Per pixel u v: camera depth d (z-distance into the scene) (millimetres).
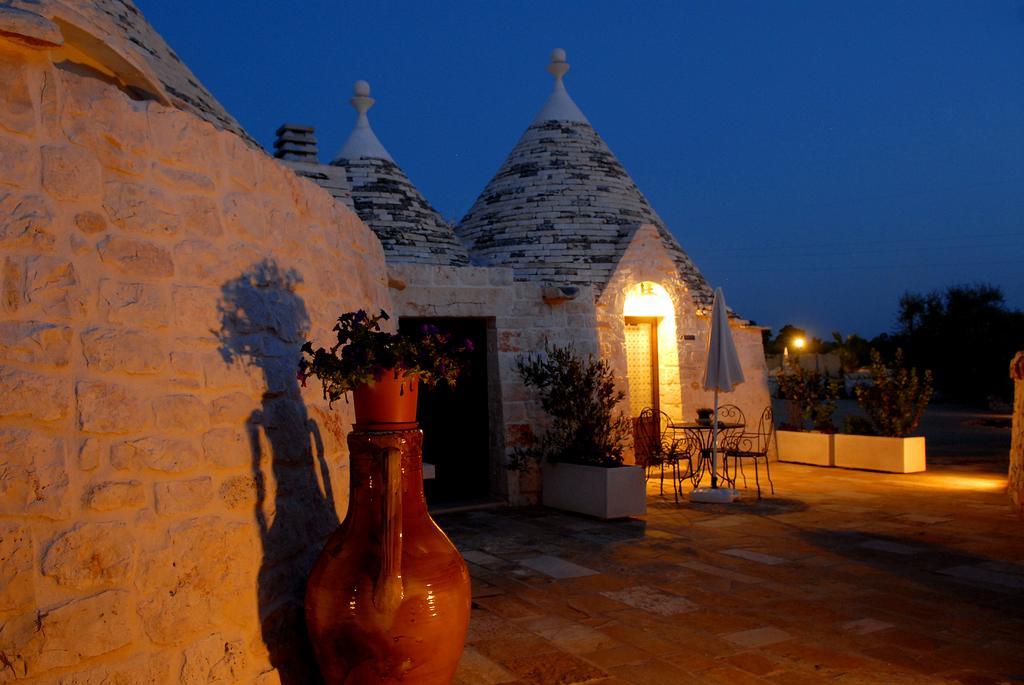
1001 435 20094
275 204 4684
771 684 4699
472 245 14023
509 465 10961
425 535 3938
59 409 3172
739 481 12758
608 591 6652
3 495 2957
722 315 11180
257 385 4152
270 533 4043
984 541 8422
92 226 3428
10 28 3109
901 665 4973
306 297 4898
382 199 12102
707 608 6160
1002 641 5395
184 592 3512
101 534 3227
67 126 3393
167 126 3861
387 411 4027
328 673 3814
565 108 15172
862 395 14367
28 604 2977
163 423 3568
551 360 11055
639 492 9945
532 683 4730
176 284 3771
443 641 3785
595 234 13570
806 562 7578
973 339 30453
